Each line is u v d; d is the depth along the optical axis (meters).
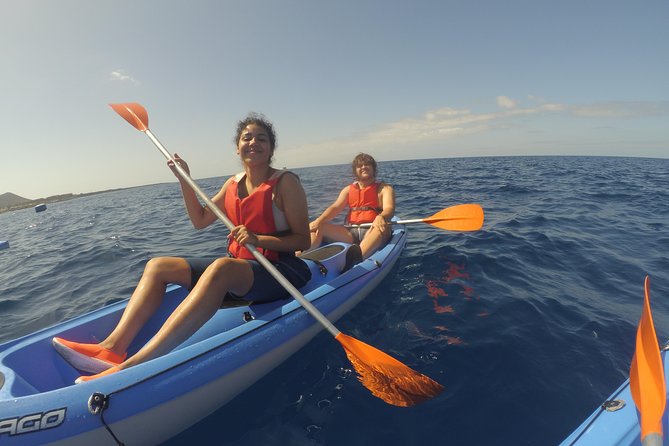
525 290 2.98
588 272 3.43
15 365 1.58
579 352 2.06
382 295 2.93
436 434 1.53
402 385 1.64
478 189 10.49
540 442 1.45
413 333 2.33
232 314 2.06
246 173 2.27
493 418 1.59
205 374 1.58
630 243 4.42
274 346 1.88
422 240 4.76
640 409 1.10
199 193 2.29
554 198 8.41
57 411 1.25
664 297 2.84
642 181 12.58
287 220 2.14
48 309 3.40
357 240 3.82
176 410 1.51
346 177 20.34
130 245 5.97
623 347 2.12
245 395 1.80
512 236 4.72
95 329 1.97
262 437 1.56
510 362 1.98
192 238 6.23
